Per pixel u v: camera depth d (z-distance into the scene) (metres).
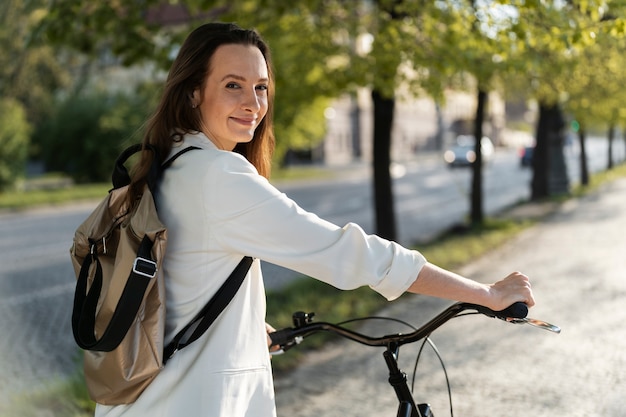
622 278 8.52
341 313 6.91
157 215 1.75
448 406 4.48
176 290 1.77
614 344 5.69
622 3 5.17
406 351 5.74
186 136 1.85
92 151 29.94
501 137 70.50
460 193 24.59
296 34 8.96
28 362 6.17
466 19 7.06
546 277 8.85
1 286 9.81
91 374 1.76
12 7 12.58
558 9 5.80
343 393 4.77
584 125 24.42
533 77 11.98
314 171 39.25
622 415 4.22
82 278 1.88
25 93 27.94
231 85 1.84
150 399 1.75
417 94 9.54
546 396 4.59
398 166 43.16
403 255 1.75
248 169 1.76
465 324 6.55
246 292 1.82
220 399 1.73
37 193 25.03
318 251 1.71
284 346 2.27
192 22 7.90
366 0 8.89
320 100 9.99
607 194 22.69
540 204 19.75
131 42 7.50
